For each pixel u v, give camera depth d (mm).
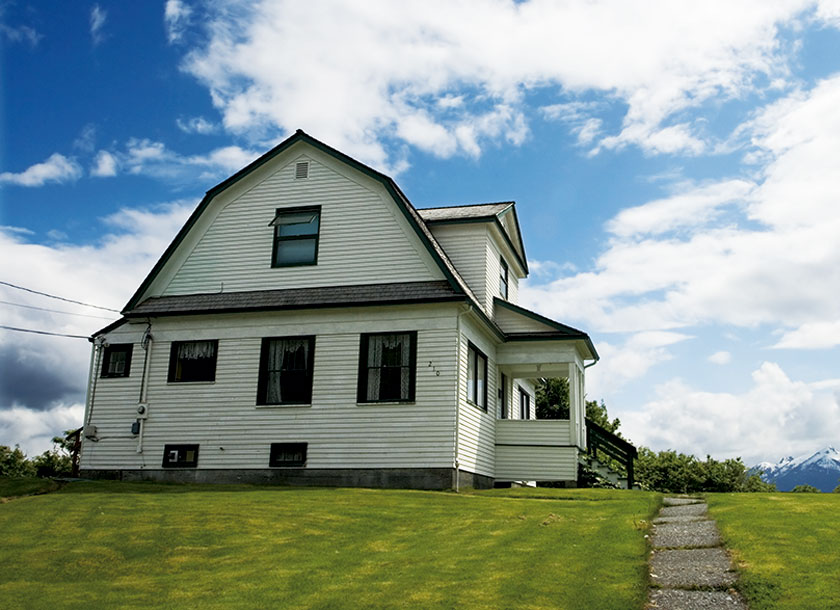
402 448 19188
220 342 21234
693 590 8383
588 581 8805
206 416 20828
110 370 22109
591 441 24938
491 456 22125
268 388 20688
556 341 23109
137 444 21172
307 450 19797
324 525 13094
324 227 21703
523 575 9172
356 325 20266
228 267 22172
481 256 23703
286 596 8898
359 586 9148
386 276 20859
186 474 20609
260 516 13781
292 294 21188
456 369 19281
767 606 7590
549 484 27922
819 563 8758
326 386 20078
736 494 16984
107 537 12258
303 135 22359
